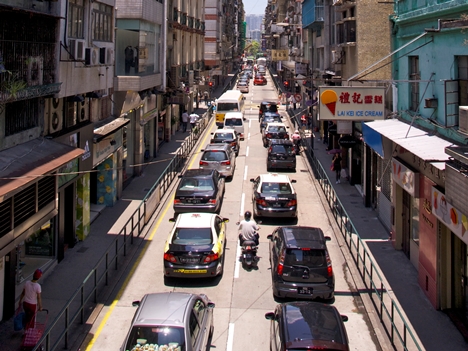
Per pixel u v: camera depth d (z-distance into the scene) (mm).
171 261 13086
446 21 11133
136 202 20844
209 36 59531
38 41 11438
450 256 11625
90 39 15234
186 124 39688
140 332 8398
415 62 14969
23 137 11906
